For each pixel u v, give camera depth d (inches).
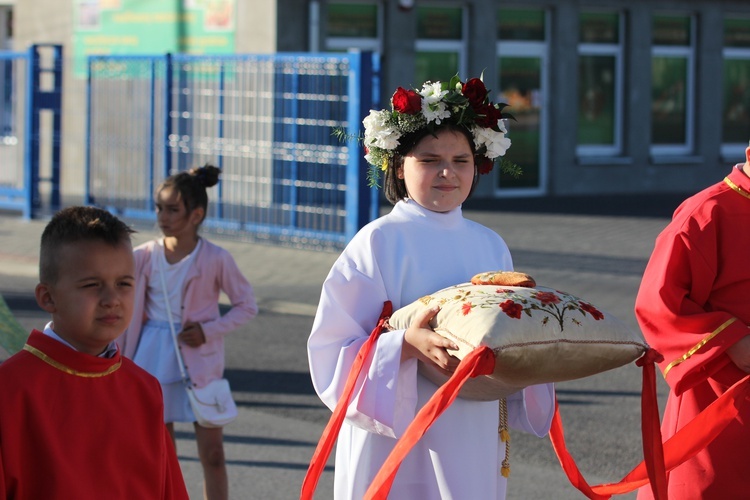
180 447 308.0
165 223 242.8
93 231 135.8
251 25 831.7
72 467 133.0
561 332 153.9
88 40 914.7
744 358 184.4
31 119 757.3
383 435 168.9
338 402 165.3
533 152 983.0
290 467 291.3
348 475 172.7
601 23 1008.9
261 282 551.5
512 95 965.2
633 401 356.5
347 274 170.6
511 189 974.4
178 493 146.6
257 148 665.0
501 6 946.1
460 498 166.4
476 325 151.9
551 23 975.6
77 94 921.5
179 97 706.2
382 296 170.7
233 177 698.2
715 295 191.3
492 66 939.3
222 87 683.4
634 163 1030.4
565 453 189.6
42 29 942.4
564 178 994.7
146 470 140.3
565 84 983.6
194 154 703.1
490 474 170.6
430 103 170.1
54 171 772.6
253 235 666.2
